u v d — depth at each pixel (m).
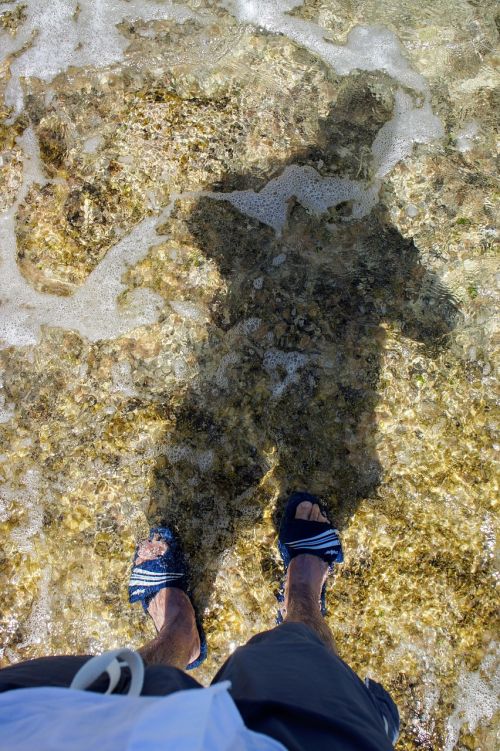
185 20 2.23
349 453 2.08
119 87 2.21
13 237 2.19
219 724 0.72
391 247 2.16
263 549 2.05
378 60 2.24
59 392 2.14
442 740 1.96
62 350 2.16
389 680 1.99
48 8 2.23
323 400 2.10
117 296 2.16
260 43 2.22
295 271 2.15
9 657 2.04
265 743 0.81
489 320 2.11
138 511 2.07
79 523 2.08
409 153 2.19
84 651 2.03
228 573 2.04
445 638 2.00
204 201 2.17
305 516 1.98
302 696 1.03
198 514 2.06
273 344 2.12
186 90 2.21
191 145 2.17
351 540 2.05
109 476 2.09
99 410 2.12
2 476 2.12
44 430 2.13
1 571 2.07
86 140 2.19
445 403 2.09
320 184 2.19
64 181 2.18
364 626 2.01
